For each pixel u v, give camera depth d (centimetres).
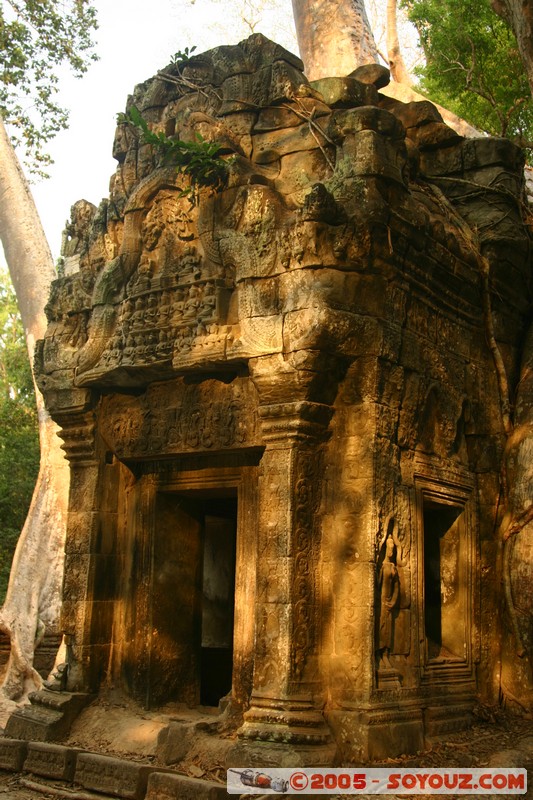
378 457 773
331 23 1692
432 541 949
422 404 844
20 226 1708
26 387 2483
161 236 911
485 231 976
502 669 923
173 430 897
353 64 1664
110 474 963
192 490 919
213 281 845
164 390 919
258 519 775
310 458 778
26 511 2123
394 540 784
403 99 1653
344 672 739
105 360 921
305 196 778
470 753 745
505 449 961
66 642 931
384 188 796
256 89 915
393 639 770
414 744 743
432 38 1561
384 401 793
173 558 947
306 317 752
